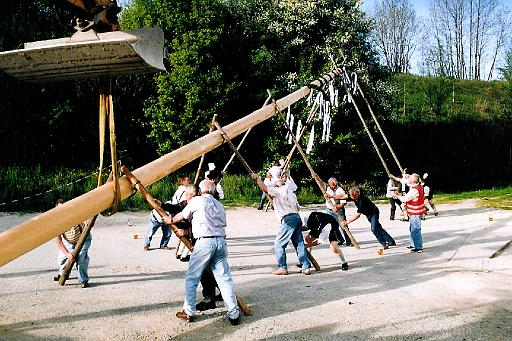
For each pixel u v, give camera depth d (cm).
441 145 3666
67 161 2512
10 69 394
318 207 2100
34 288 729
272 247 1135
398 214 1800
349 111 2514
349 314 598
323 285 748
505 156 3828
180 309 626
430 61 4941
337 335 527
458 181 3388
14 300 661
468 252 952
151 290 723
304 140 2467
